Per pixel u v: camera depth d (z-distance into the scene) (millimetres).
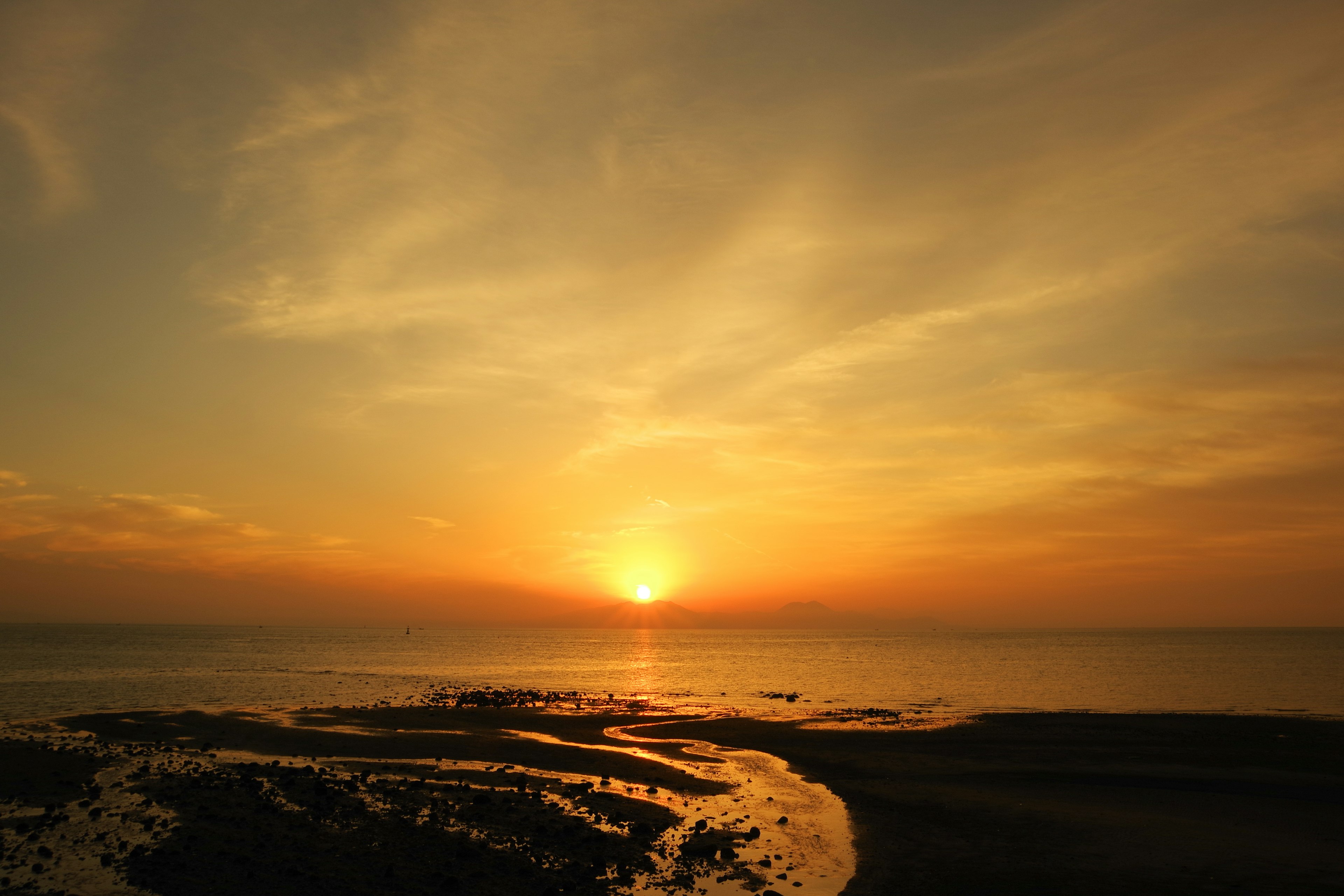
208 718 41375
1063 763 32125
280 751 32500
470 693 71375
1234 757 33031
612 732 42750
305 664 114500
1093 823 22406
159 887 15172
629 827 20891
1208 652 170125
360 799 22750
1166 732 40375
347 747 33719
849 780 29109
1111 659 143500
